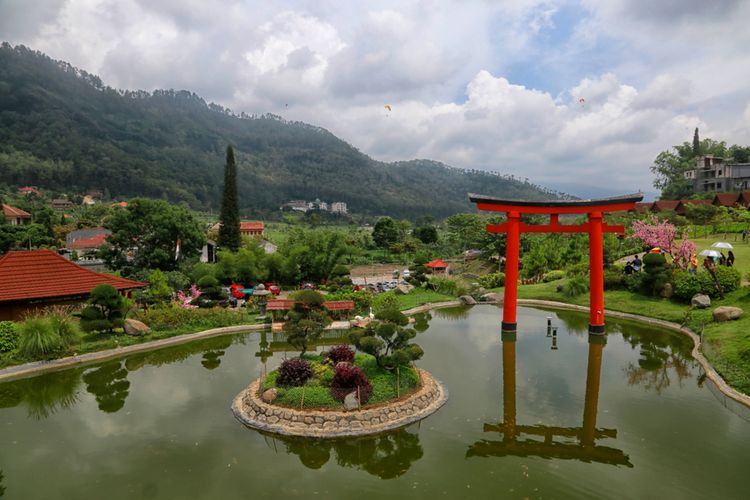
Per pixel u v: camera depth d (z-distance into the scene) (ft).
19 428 50.55
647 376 65.05
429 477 40.09
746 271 102.63
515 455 43.65
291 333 62.34
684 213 189.57
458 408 54.13
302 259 146.82
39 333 70.28
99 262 187.01
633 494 37.01
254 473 40.73
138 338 81.61
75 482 39.40
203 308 101.30
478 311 114.93
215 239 188.34
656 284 102.17
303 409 49.16
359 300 108.99
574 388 60.70
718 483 38.40
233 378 65.16
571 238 170.09
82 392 61.26
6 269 86.02
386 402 50.90
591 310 87.25
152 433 48.44
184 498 36.94
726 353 65.51
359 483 39.27
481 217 284.00
